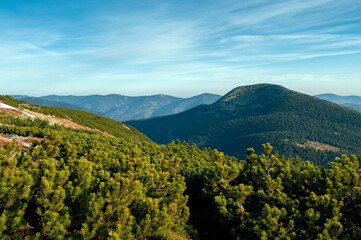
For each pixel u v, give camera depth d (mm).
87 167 7715
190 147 23422
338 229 6434
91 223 6203
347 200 7781
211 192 10578
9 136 19250
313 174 9430
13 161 7539
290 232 7199
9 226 5242
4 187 5305
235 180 11359
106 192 6922
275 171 10406
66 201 6641
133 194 7402
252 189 9398
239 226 8219
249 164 11781
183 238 9008
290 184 9289
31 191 6301
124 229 6352
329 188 8094
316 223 7262
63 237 5672
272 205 8086
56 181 6676
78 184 7418
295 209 7859
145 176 9172
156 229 7297
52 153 11109
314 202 7395
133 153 13500
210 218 11508
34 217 6121
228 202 8906
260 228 7289
